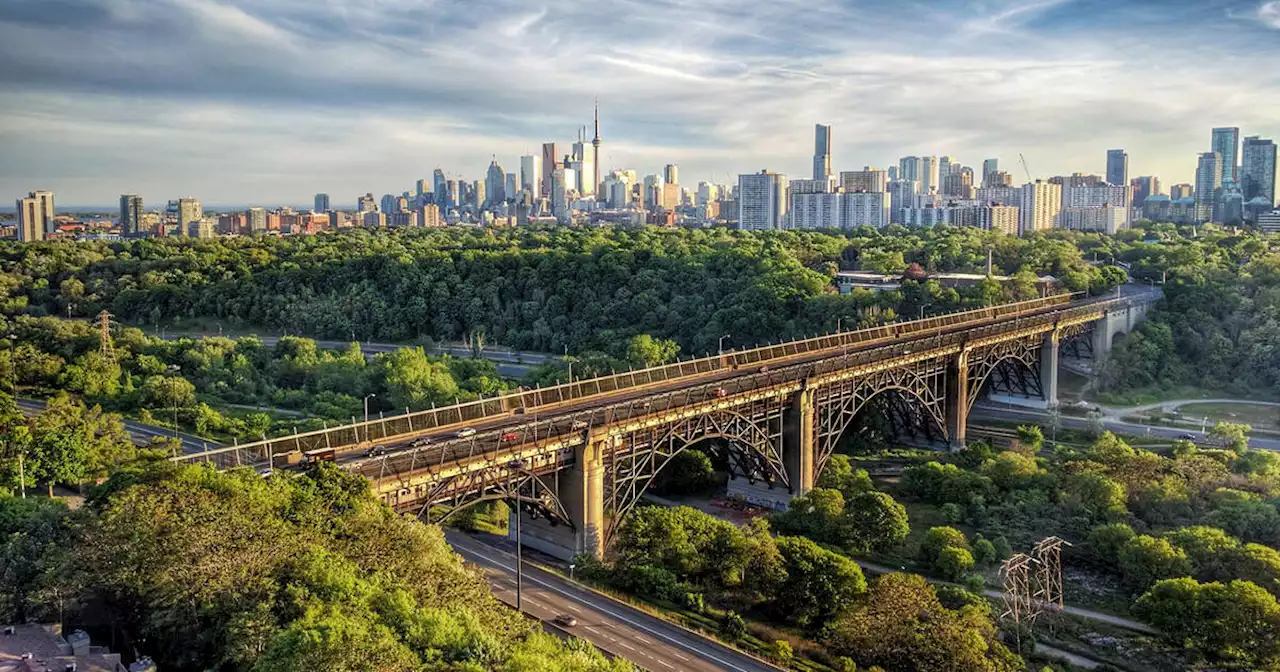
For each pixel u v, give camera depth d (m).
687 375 136.88
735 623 84.81
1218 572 96.56
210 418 153.62
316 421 155.62
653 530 97.31
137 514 69.94
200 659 63.44
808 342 158.25
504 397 112.62
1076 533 113.69
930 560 107.75
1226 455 133.12
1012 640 89.69
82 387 176.38
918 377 153.62
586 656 66.62
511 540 108.88
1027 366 185.00
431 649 60.53
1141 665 85.75
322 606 62.00
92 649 65.06
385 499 85.19
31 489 115.44
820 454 137.50
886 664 78.81
